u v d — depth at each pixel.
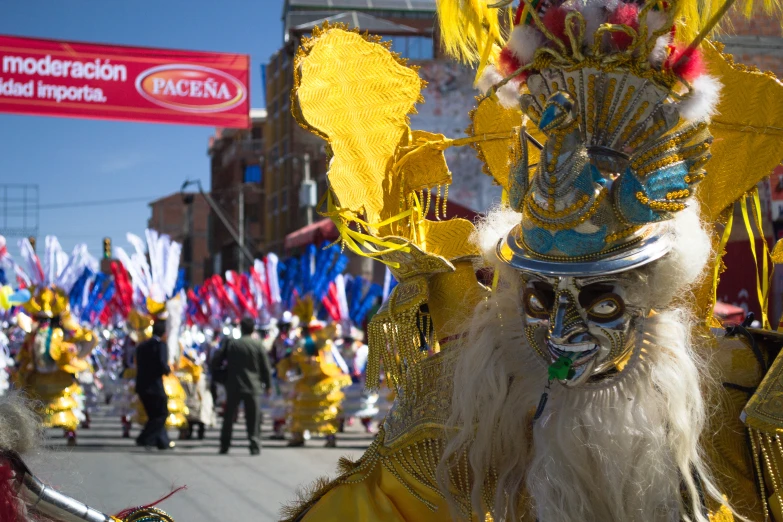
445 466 1.77
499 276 1.86
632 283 1.63
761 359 1.79
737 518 1.73
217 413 15.52
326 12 29.97
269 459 8.88
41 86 9.92
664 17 1.63
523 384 1.76
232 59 10.52
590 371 1.63
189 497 6.45
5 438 1.69
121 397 11.37
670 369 1.66
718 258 1.93
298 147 42.28
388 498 1.86
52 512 1.71
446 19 2.05
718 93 1.91
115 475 7.56
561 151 1.58
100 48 10.09
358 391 11.73
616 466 1.64
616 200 1.58
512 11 1.97
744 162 1.95
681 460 1.64
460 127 17.67
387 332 1.95
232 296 16.23
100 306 14.36
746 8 1.90
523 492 1.79
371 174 1.99
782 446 1.67
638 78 1.63
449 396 1.83
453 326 1.92
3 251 10.32
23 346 9.99
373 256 1.92
